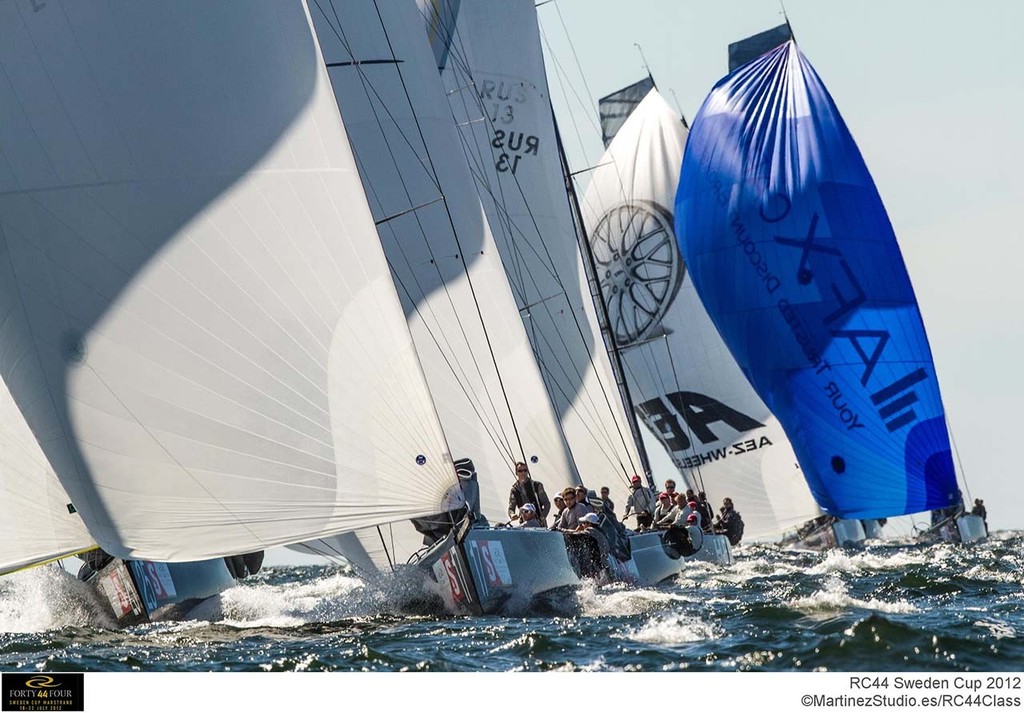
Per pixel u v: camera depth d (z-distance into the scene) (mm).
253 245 58531
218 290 58031
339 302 59125
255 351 58125
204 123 58844
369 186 84875
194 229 58062
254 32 60125
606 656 47969
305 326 58688
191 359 57781
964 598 65688
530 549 62312
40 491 64812
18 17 58125
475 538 60000
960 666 44312
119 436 57781
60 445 58500
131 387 57719
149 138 58219
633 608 62531
